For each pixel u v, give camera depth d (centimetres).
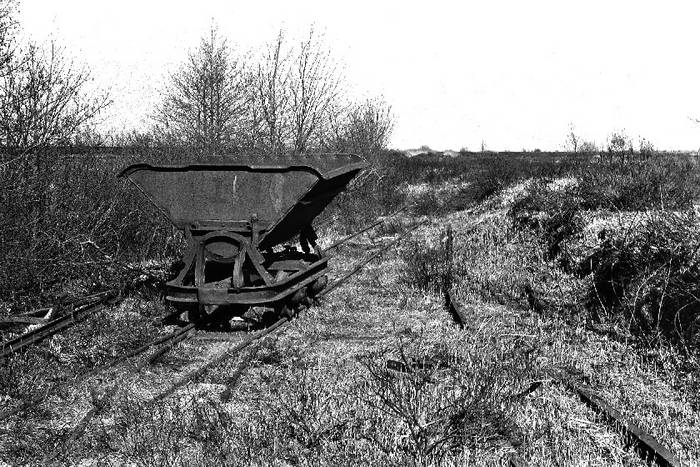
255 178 895
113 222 1214
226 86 1845
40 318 883
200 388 677
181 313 909
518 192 1898
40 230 999
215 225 901
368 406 612
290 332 883
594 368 734
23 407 620
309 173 883
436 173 3244
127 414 597
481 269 1234
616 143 1552
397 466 508
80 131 1141
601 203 1297
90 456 543
